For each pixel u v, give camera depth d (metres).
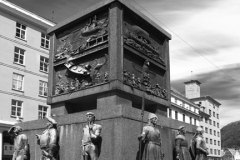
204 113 72.31
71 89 10.79
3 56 31.78
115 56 9.71
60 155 9.35
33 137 10.44
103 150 8.41
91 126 8.52
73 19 11.44
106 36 10.37
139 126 8.85
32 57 35.19
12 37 33.06
